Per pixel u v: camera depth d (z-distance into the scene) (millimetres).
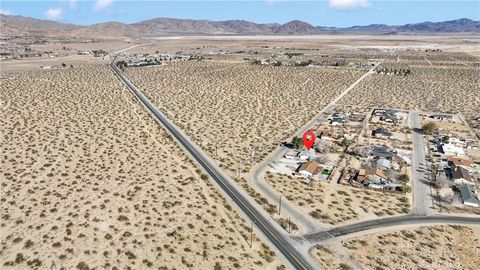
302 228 75938
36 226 72062
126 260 63125
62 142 118062
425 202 88188
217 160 108125
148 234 70312
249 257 65750
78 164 101688
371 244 71312
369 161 109812
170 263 62781
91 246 66500
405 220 80312
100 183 90500
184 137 126562
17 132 126500
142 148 114750
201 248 67188
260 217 79188
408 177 99500
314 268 63812
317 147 117812
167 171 98750
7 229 71250
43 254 64250
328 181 97250
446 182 96500
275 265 64188
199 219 76500
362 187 94375
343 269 63812
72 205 79938
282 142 124625
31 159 104250
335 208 84188
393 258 67312
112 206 79812
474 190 93062
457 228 77938
